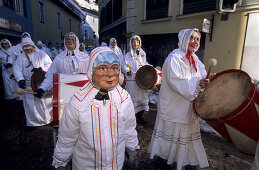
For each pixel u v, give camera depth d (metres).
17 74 3.10
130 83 3.77
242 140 1.52
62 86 1.79
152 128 3.49
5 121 3.77
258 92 1.44
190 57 2.04
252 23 4.58
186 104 1.89
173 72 1.82
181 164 1.94
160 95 2.08
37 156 2.57
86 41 20.20
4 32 7.94
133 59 3.95
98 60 1.02
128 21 8.14
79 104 1.06
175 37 6.53
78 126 1.12
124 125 1.26
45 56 3.46
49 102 3.27
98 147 1.11
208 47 5.48
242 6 4.61
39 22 11.88
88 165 1.18
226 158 2.52
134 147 1.38
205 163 1.98
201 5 5.52
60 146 1.18
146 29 7.48
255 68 4.70
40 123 3.36
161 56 7.19
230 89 1.68
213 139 3.02
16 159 2.50
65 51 2.78
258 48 4.59
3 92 5.52
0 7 7.61
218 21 5.14
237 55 4.92
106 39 14.02
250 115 1.41
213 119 1.53
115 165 1.22
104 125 1.12
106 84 1.04
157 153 2.14
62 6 15.88
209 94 1.82
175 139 1.97
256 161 1.38
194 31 1.95
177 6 6.23
